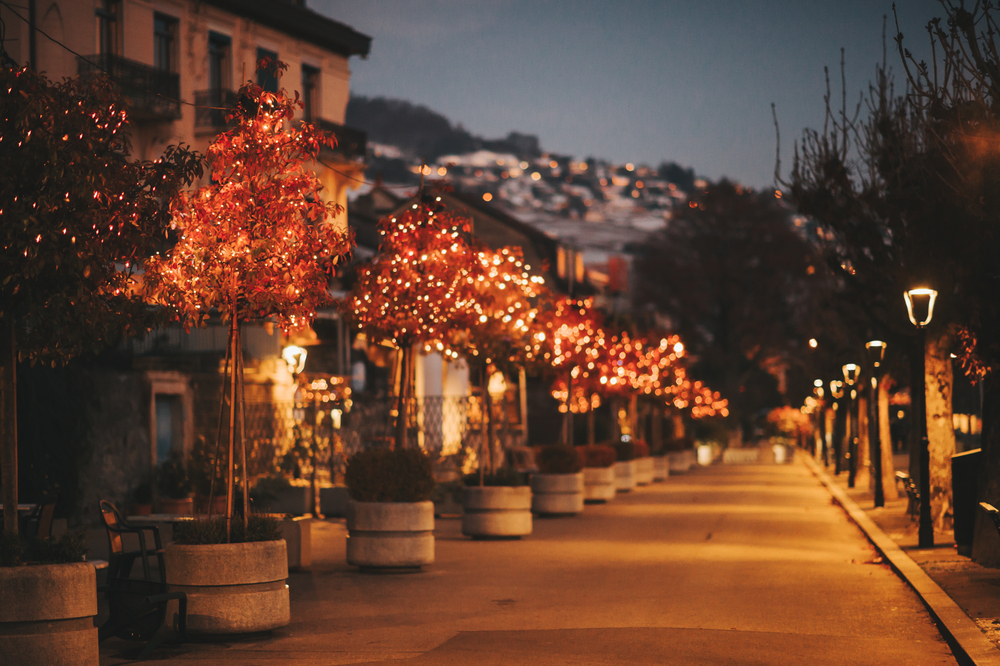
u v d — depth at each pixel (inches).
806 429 3225.9
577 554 754.8
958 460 685.3
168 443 1060.5
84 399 888.3
